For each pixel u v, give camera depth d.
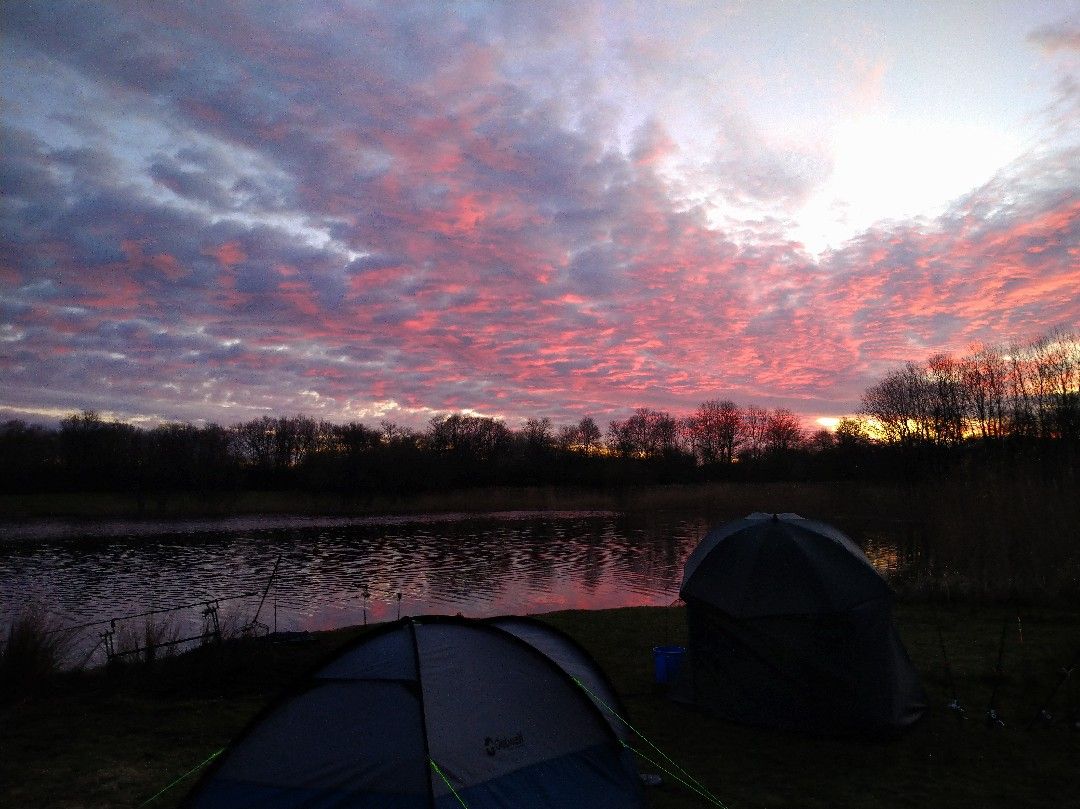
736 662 8.70
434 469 76.81
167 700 9.69
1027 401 47.25
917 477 52.81
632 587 27.61
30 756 7.60
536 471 85.31
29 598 25.88
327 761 5.50
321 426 96.38
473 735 5.63
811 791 6.74
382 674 5.82
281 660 11.82
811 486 63.69
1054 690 8.75
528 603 24.06
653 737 8.18
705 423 106.12
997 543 18.05
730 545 9.10
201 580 30.09
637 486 81.31
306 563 35.28
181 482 69.56
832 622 8.16
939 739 8.07
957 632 13.41
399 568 33.31
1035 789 6.76
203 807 5.53
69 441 73.31
